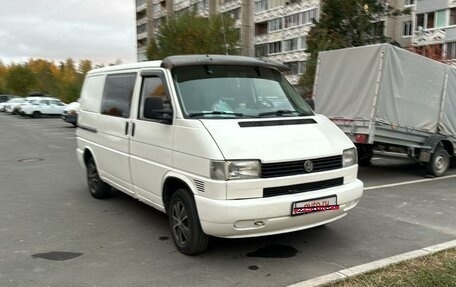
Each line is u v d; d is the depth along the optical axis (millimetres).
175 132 4613
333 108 9820
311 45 21344
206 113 4660
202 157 4195
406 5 38625
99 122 6566
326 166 4551
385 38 21719
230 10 55594
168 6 66438
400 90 9125
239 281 4047
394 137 9164
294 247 4918
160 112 4773
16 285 4000
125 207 6715
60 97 52844
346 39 20766
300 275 4168
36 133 20594
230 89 5023
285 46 48625
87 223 5898
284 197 4191
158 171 4926
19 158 12281
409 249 4867
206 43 24594
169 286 3963
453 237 5305
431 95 9664
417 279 3900
